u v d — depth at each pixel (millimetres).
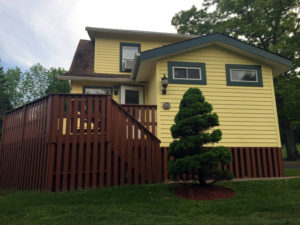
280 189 5629
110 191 5402
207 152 5195
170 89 8367
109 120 6336
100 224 3434
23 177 6625
